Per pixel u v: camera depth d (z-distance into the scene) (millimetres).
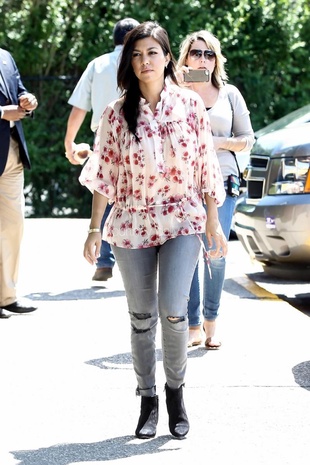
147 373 6957
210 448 6727
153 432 6934
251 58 21406
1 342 9328
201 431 7047
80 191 21125
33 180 20938
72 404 7621
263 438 6906
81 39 20688
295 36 21500
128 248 6770
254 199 11664
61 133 20812
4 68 10000
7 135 9867
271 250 11391
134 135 6648
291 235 11016
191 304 9109
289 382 8109
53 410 7492
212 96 8922
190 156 6730
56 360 8734
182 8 20734
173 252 6699
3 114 9750
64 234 15984
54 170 20906
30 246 14773
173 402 6926
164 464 6449
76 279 12281
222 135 8891
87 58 20625
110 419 7312
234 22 21156
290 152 11117
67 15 20688
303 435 6961
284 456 6578
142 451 6684
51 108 20844
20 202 10164
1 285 10344
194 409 7480
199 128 6824
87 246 6914
